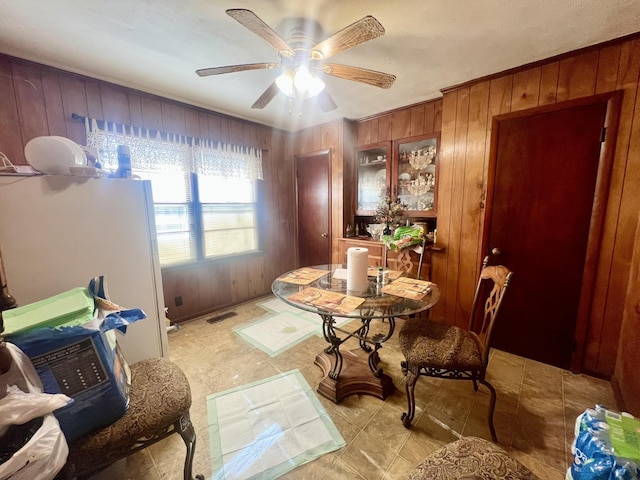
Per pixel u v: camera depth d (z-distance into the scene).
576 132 1.89
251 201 3.54
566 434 1.46
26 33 1.63
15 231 1.16
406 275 1.94
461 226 2.45
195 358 2.18
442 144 2.49
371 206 3.39
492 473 0.79
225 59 1.96
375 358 1.86
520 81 2.06
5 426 0.66
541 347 2.14
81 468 0.86
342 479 1.21
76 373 0.85
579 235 1.94
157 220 2.71
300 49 1.48
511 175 2.17
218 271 3.23
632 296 1.70
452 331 1.64
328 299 1.50
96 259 1.34
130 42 1.74
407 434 1.45
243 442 1.40
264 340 2.46
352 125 3.38
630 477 0.65
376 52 1.86
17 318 0.87
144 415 0.96
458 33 1.65
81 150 1.43
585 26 1.58
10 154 1.90
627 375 1.61
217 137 3.08
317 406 1.64
